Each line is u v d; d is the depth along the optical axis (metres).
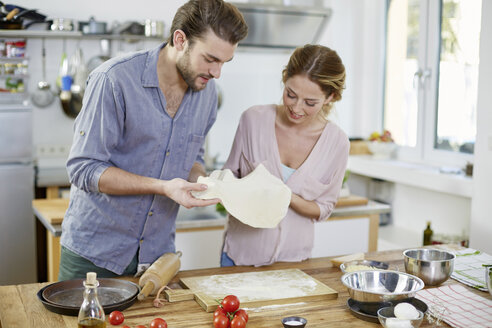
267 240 2.09
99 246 1.90
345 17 4.91
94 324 1.36
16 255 4.19
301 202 2.09
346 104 5.02
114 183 1.75
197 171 2.05
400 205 4.62
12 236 4.15
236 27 1.65
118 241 1.90
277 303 1.67
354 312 1.59
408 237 4.25
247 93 5.25
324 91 1.93
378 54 4.80
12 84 4.33
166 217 1.96
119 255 1.91
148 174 1.91
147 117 1.82
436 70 4.20
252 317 1.57
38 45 4.50
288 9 4.70
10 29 4.17
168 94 1.87
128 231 1.90
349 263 1.92
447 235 3.97
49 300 1.61
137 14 4.76
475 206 3.45
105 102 1.75
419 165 4.25
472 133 3.92
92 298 1.37
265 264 2.06
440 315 1.58
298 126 2.12
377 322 1.55
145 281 1.71
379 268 1.94
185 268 2.98
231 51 1.69
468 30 3.88
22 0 4.41
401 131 4.63
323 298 1.72
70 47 4.59
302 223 2.15
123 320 1.50
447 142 4.17
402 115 4.61
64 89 4.47
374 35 4.84
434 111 4.25
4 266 4.17
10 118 4.08
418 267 1.83
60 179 4.22
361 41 4.93
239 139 2.17
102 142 1.77
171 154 1.92
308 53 1.90
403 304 1.49
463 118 3.99
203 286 1.77
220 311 1.51
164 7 4.83
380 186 4.72
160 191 1.75
